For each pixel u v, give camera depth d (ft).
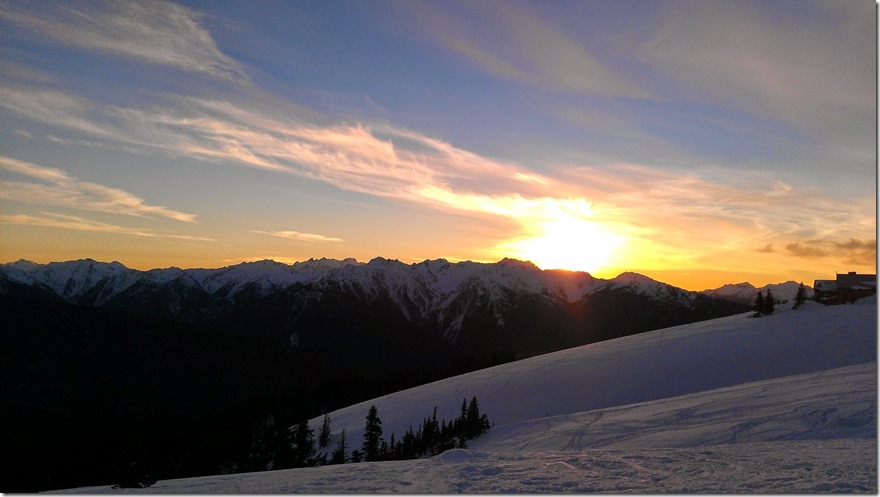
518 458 57.41
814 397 99.66
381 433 198.80
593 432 112.37
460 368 521.65
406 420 240.32
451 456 60.44
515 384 264.11
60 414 420.77
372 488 46.09
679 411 118.21
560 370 275.39
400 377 497.87
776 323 288.71
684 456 52.80
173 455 236.02
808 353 220.84
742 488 37.86
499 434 165.48
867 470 40.88
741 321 325.01
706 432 85.46
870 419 72.59
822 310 299.58
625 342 334.44
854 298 310.86
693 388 209.56
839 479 38.58
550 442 111.75
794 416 83.66
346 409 317.01
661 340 311.88
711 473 43.65
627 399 212.84
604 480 44.01
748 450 54.44
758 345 246.88
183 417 415.23
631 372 245.45
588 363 279.69
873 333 229.45
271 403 342.03
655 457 53.11
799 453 50.24
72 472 237.86
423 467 57.36
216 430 279.08
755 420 86.02
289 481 52.65
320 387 459.32
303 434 217.56
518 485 43.68
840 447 53.21
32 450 274.77
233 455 226.79
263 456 216.13
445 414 235.40
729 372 219.00
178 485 60.03
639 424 113.29
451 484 45.60
